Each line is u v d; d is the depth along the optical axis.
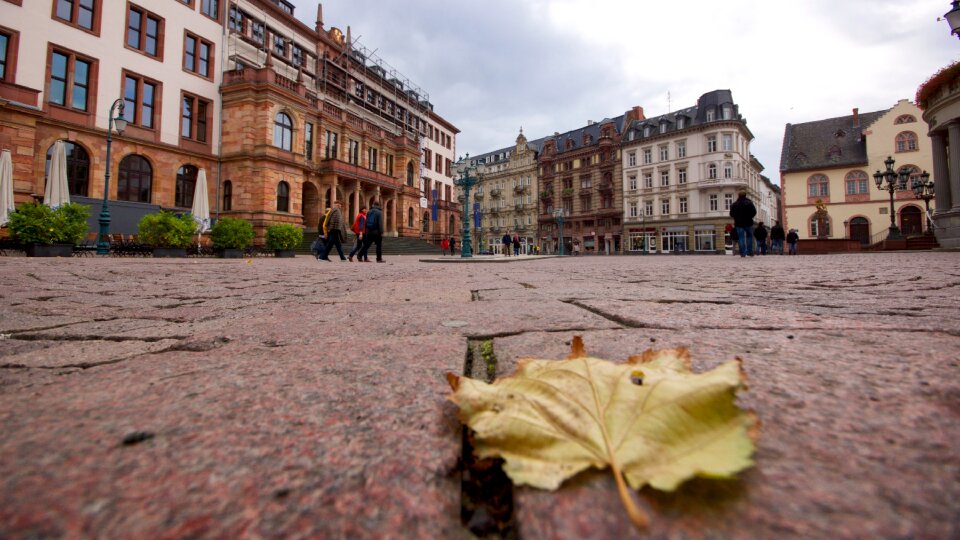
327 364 1.17
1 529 0.45
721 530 0.44
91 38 19.77
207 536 0.45
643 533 0.44
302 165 26.67
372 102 39.12
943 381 0.91
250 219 24.23
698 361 1.14
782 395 0.85
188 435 0.70
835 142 42.66
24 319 2.15
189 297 3.19
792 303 2.48
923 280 4.04
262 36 28.56
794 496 0.50
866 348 1.27
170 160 22.62
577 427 0.54
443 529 0.49
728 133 43.03
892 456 0.60
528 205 61.22
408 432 0.72
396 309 2.38
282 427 0.74
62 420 0.76
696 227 44.41
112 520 0.47
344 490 0.55
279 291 3.66
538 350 1.32
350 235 31.03
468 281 4.82
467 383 0.69
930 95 16.25
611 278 5.19
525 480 0.47
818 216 41.03
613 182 51.62
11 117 16.72
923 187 23.41
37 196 17.80
